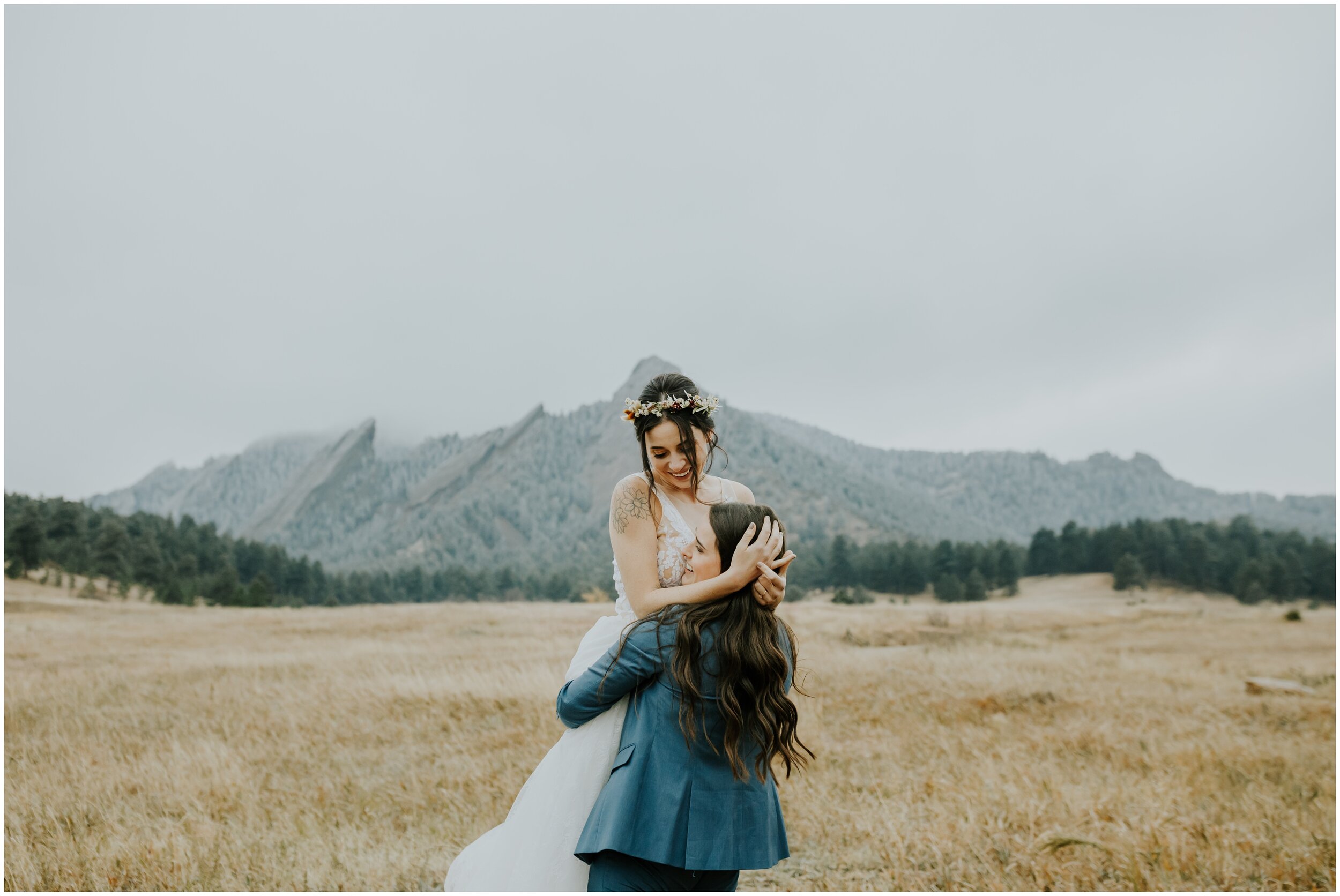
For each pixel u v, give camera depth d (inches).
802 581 4288.9
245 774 241.3
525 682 419.8
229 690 427.8
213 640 805.9
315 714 352.2
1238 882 153.1
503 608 1524.4
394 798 214.4
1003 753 257.0
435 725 324.5
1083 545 4099.4
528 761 251.6
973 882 153.1
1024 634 970.1
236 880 156.6
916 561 4114.2
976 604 2888.8
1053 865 158.6
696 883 79.0
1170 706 382.6
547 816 85.4
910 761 254.1
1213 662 645.3
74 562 2415.1
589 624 1003.3
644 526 90.4
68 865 162.7
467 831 186.7
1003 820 184.9
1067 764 249.3
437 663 549.0
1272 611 1733.5
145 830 183.9
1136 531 3983.8
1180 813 190.1
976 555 3969.0
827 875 160.2
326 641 784.9
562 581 5206.7
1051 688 435.5
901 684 432.8
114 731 317.1
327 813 200.2
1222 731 312.5
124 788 226.4
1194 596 3410.4
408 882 155.9
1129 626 1178.0
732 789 79.4
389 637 849.5
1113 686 450.3
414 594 5196.9
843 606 1705.2
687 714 78.0
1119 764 250.4
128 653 660.7
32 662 583.2
